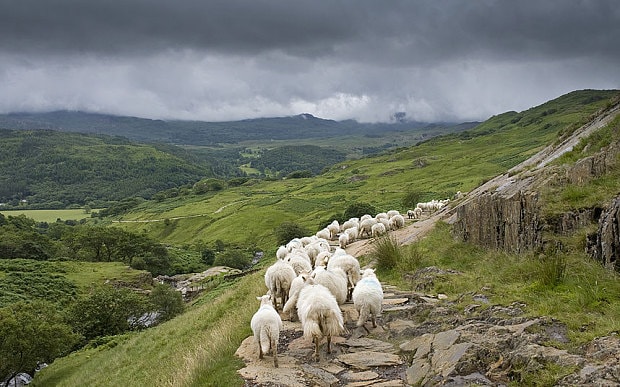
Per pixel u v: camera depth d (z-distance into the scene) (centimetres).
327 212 11131
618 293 956
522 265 1295
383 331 1119
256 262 9269
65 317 4688
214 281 7000
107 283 6844
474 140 19150
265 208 13638
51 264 7488
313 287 1106
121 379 2072
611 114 2259
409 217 4147
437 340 934
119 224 16538
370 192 13050
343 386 859
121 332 4694
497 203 1598
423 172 14238
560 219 1321
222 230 12462
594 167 1427
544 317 898
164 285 5619
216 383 958
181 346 1988
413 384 832
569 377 671
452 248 1766
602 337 762
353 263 1452
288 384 887
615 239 1077
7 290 5834
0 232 9512
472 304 1109
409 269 1698
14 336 3544
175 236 13600
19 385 4025
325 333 1010
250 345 1141
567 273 1131
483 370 787
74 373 3120
